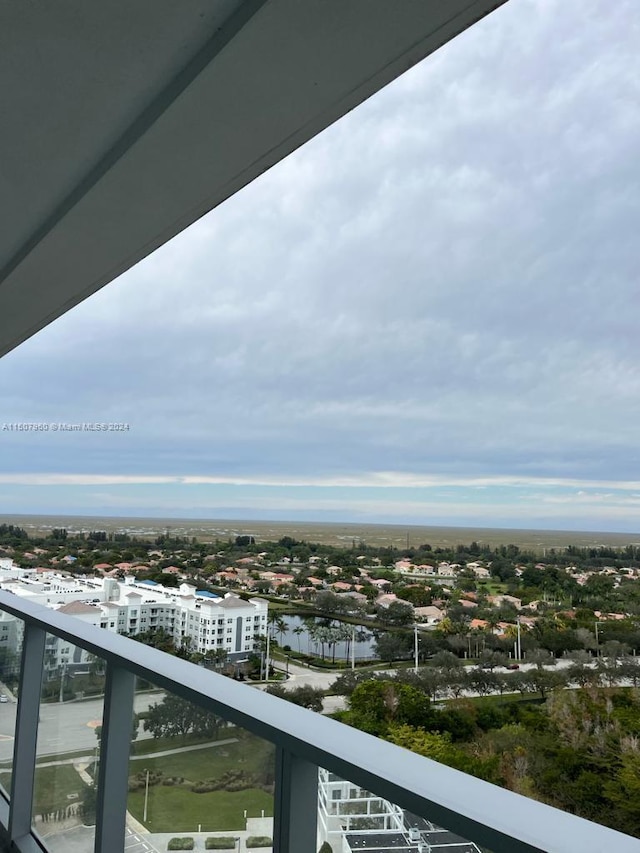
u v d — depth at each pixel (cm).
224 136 125
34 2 102
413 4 89
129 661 171
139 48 110
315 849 115
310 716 126
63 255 188
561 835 78
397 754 106
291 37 98
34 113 130
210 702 137
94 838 192
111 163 139
